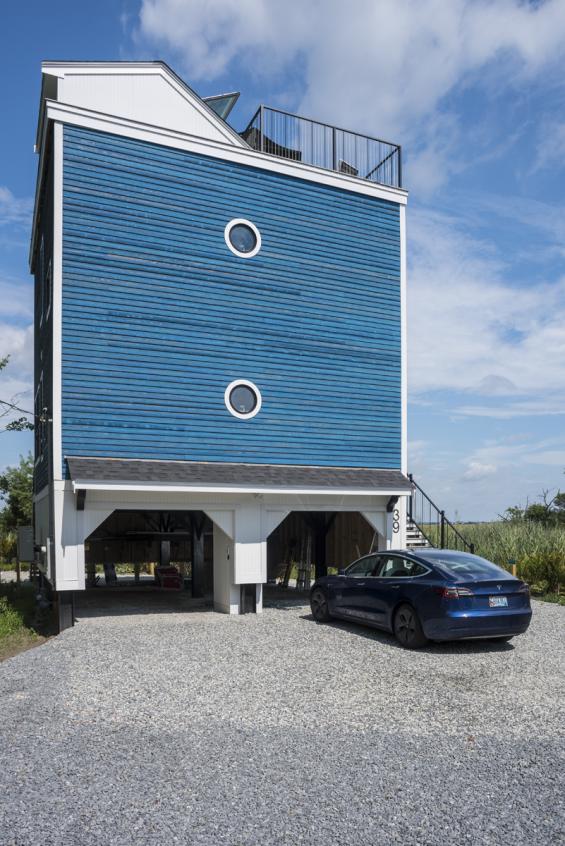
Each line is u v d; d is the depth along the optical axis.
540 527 21.55
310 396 14.28
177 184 13.23
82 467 11.49
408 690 7.71
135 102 13.65
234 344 13.52
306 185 14.67
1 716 6.82
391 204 15.77
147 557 21.16
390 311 15.48
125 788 5.04
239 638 10.70
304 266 14.47
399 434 15.36
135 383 12.48
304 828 4.43
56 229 12.02
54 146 12.16
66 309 12.02
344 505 14.32
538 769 5.43
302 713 6.88
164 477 11.91
